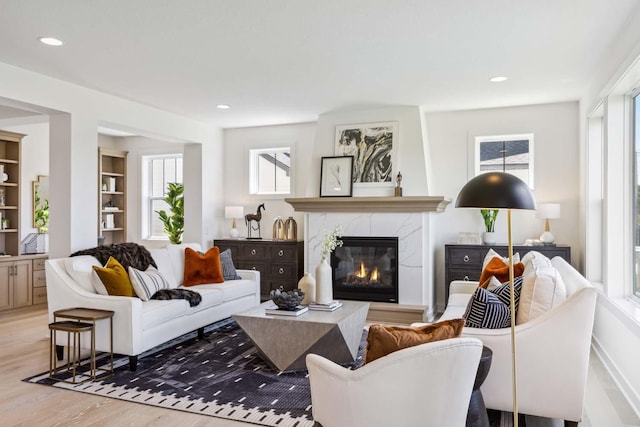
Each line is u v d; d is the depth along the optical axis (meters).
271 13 3.13
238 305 5.26
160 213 7.73
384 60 4.09
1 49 3.77
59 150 4.77
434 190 6.18
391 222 5.78
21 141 6.31
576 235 5.63
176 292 4.36
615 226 3.85
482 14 3.16
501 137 5.98
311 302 4.10
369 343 1.87
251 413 2.91
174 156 7.95
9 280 5.96
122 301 3.68
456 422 1.77
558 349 2.42
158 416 2.87
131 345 3.65
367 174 6.04
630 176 3.81
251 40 3.61
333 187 6.11
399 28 3.39
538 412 2.47
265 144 7.14
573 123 5.64
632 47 3.18
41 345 4.46
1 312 5.87
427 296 5.64
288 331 3.61
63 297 3.94
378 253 5.93
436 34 3.50
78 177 4.80
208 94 5.23
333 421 1.89
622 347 3.34
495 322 2.59
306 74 4.51
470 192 1.81
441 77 4.61
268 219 7.14
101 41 3.62
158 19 3.22
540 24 3.31
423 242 5.64
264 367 3.78
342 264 6.06
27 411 2.93
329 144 6.25
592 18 3.21
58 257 4.77
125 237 8.06
